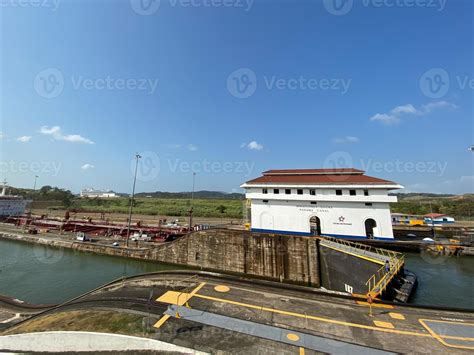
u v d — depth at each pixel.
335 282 24.48
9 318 18.47
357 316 11.43
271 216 33.84
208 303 12.59
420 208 83.94
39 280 29.22
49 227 55.38
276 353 8.78
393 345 9.26
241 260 30.36
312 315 11.48
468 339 9.69
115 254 38.66
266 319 11.06
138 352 9.30
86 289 26.66
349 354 8.71
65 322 11.39
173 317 11.16
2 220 66.62
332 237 27.83
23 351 10.65
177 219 66.06
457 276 26.47
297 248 27.98
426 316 11.50
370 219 30.64
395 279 20.34
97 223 52.12
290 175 38.69
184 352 8.91
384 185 29.53
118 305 12.52
